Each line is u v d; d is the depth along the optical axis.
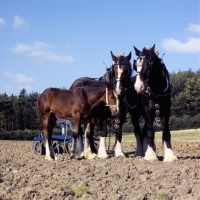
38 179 8.59
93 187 7.78
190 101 61.72
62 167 10.04
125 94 11.59
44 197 7.04
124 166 9.85
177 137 33.16
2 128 44.72
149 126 10.93
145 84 10.26
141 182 8.07
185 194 7.02
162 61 10.84
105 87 11.62
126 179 8.36
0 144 22.92
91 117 12.03
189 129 44.88
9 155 14.03
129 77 11.36
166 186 7.56
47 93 12.73
